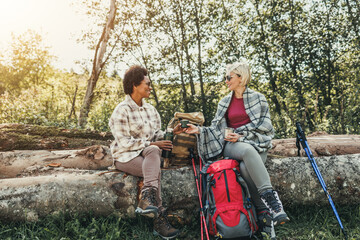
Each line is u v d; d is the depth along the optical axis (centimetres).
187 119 322
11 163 342
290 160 325
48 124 820
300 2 1446
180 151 310
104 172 299
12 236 255
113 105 1270
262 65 1484
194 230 293
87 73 1548
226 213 252
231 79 308
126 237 268
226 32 1491
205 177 286
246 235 252
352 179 316
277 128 963
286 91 1299
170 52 1491
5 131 395
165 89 1509
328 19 1405
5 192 269
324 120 1007
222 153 311
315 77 1350
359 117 913
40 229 262
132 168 278
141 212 250
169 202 294
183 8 1478
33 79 2630
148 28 1469
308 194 312
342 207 317
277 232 285
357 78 1081
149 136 299
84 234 254
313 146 371
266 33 1505
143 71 292
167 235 267
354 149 372
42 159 347
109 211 285
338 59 1420
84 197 279
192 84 1507
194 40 1521
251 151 266
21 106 895
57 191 276
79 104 1825
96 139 442
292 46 1398
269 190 257
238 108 313
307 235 274
